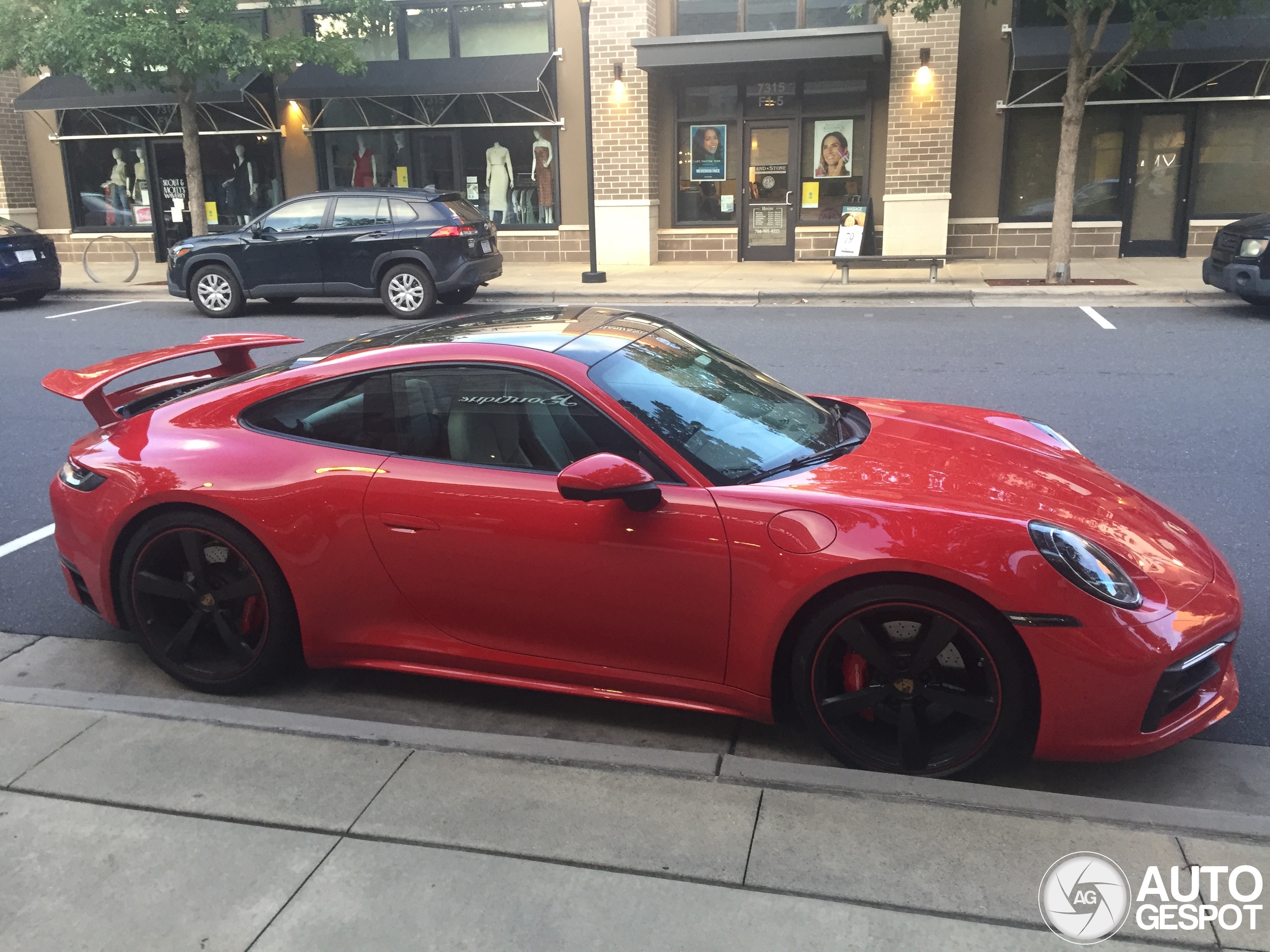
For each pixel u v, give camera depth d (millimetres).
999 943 2213
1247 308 12016
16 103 19078
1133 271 15062
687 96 18125
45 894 2447
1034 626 2758
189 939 2295
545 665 3322
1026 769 3121
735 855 2520
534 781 2850
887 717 2971
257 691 3691
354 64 16484
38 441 7285
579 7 16484
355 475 3367
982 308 12734
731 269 17453
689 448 3203
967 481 3178
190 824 2699
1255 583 4410
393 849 2576
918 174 16891
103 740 3111
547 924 2303
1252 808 2920
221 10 15453
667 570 3062
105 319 13586
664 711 3553
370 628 3473
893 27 16469
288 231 13367
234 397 3678
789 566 2936
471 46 18438
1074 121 13555
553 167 18672
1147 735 2854
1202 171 16453
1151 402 7598
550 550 3166
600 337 3641
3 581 4777
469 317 4086
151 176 20156
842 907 2332
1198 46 14836
